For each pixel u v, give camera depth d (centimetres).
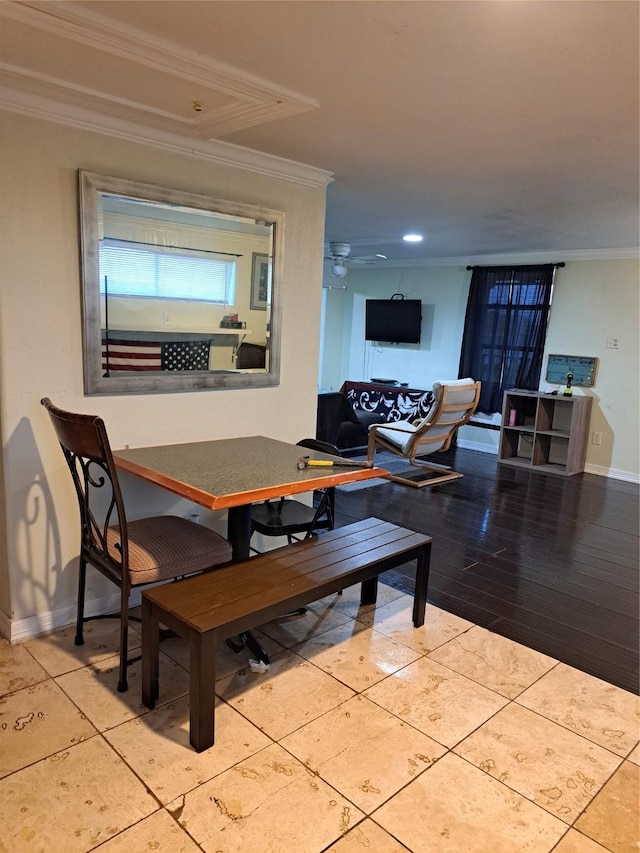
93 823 161
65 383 244
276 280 307
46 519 247
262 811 167
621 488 548
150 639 203
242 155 279
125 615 213
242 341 301
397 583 325
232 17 156
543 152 265
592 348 598
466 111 217
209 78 195
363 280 832
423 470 588
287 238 311
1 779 175
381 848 158
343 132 246
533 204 378
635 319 566
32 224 226
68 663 234
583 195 346
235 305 295
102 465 205
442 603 303
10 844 154
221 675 232
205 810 167
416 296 766
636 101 201
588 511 473
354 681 231
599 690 234
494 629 278
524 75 184
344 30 160
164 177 260
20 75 200
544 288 622
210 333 288
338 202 394
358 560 239
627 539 411
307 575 223
